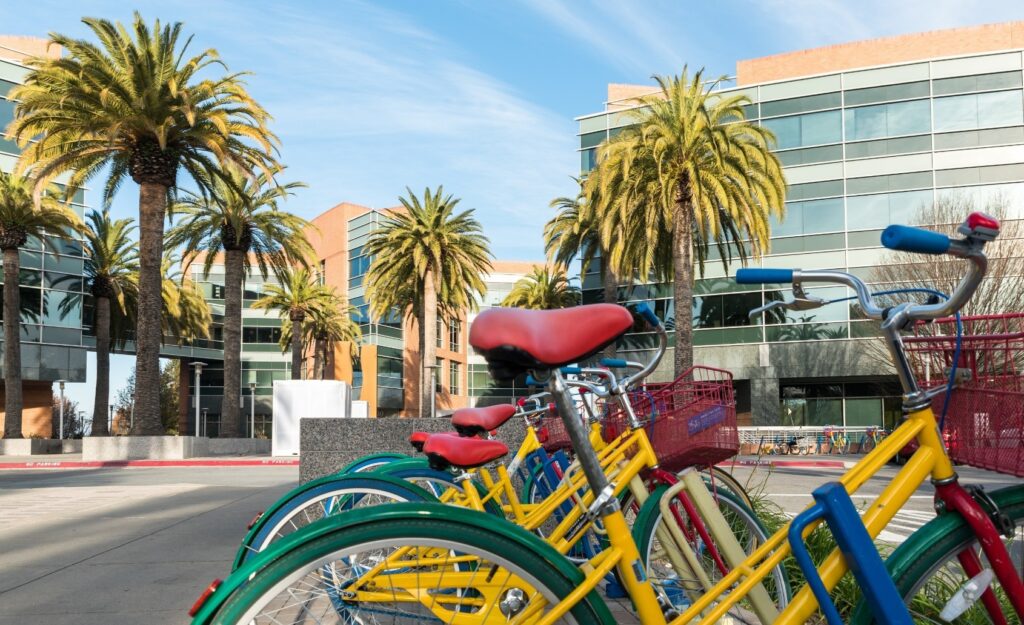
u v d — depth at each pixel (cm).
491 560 184
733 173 2091
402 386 5809
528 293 4259
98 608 455
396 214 3412
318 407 2606
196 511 927
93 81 2120
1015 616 200
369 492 309
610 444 347
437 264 3297
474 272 3469
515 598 216
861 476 202
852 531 195
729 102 2227
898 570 196
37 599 478
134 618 433
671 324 3419
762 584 239
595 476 198
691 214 2273
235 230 3077
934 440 202
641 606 196
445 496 370
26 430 4128
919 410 204
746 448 3103
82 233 3322
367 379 5484
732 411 354
